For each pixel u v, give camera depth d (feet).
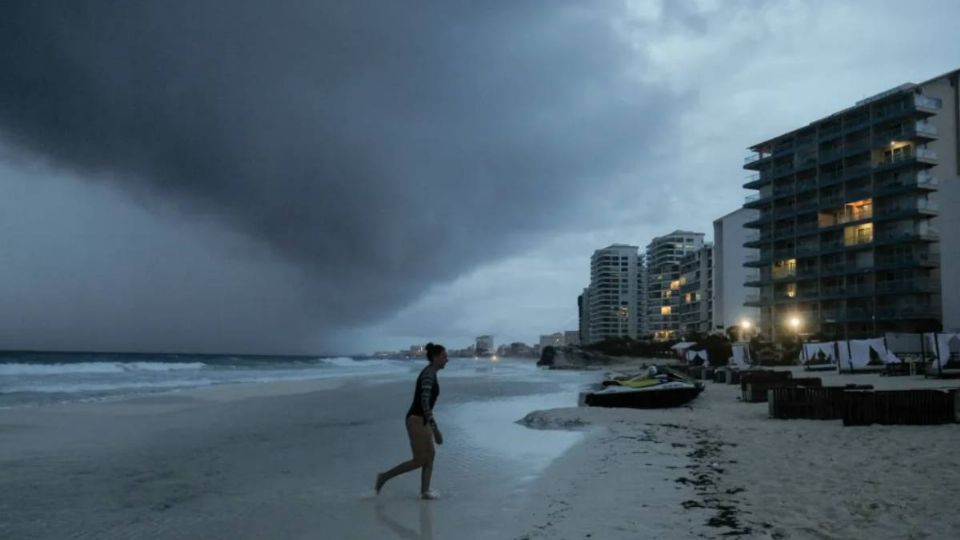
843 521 20.34
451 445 40.81
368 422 55.47
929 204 210.59
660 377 73.51
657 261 507.30
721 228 324.80
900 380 92.94
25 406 67.97
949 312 161.58
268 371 204.33
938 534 18.66
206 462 34.86
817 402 51.57
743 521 20.90
